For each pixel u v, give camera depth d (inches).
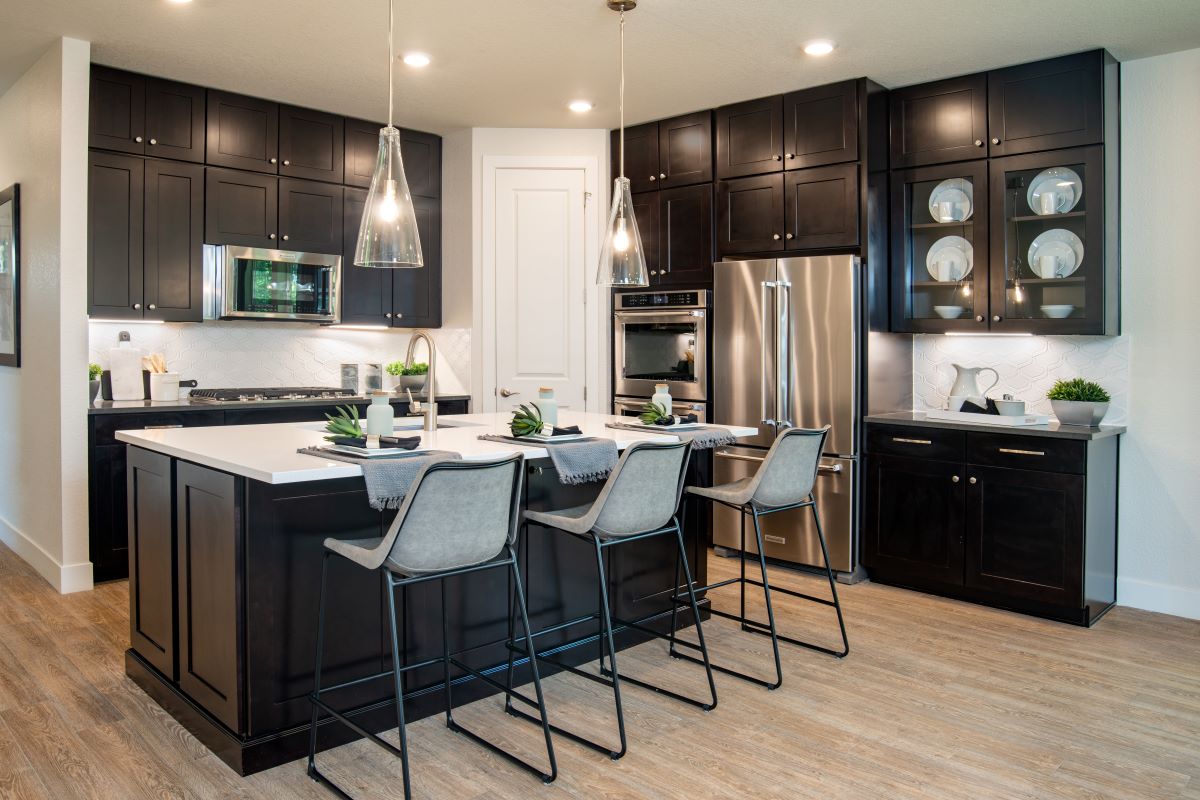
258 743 92.0
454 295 216.8
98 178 164.7
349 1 134.2
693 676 122.0
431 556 85.3
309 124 193.6
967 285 167.9
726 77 170.1
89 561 158.7
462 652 111.3
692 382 193.2
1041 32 144.3
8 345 183.9
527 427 119.8
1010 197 161.6
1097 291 152.1
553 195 210.5
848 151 171.3
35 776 90.9
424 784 90.0
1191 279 152.9
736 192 188.9
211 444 107.8
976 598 158.7
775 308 175.9
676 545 141.6
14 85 179.2
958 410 172.1
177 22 143.8
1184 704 112.7
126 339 180.9
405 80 173.5
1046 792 89.5
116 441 161.2
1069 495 145.2
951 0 131.9
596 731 103.7
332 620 98.2
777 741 101.0
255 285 185.5
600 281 131.9
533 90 179.3
